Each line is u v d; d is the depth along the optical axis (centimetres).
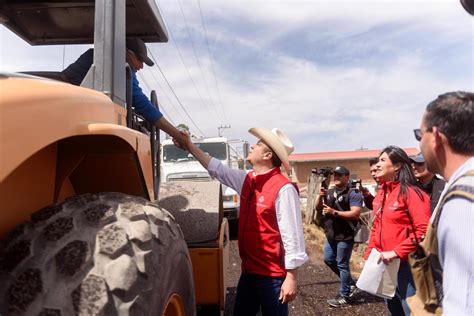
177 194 305
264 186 271
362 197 502
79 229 127
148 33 302
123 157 172
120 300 117
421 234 293
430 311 167
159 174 300
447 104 146
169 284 146
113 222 133
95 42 186
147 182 184
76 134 133
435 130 149
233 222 767
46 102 120
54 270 117
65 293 114
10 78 124
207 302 282
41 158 147
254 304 286
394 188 315
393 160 317
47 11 264
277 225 268
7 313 112
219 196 311
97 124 142
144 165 181
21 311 112
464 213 127
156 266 133
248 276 285
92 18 276
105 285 117
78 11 267
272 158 280
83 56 225
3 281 116
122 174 178
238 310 290
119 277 119
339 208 503
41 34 294
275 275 266
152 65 283
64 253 120
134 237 131
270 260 267
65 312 112
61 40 301
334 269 525
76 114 135
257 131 282
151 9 262
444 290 130
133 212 141
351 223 493
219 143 1088
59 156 157
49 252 120
